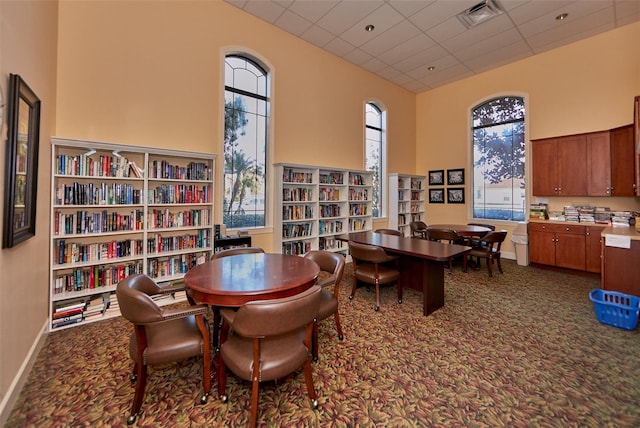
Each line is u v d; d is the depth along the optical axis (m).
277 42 4.59
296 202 4.74
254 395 1.46
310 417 1.61
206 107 3.88
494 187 6.03
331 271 2.57
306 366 1.66
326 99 5.35
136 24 3.34
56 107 2.83
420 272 3.44
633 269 2.92
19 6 1.88
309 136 5.09
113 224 3.04
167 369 2.04
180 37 3.66
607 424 1.56
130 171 3.17
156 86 3.48
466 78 6.38
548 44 4.96
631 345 2.36
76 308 2.70
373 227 6.31
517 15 4.19
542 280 4.21
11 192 1.66
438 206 6.91
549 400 1.75
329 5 4.04
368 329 2.67
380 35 4.77
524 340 2.46
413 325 2.75
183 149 3.68
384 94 6.48
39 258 2.35
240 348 1.61
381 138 6.62
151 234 3.42
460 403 1.72
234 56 4.31
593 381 1.92
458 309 3.13
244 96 4.42
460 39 4.85
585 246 4.36
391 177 6.48
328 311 2.19
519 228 5.19
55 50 2.79
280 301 1.39
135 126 3.33
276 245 4.54
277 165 4.50
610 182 4.27
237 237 3.87
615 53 4.48
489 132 6.11
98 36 3.10
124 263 3.17
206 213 3.71
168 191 3.42
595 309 2.83
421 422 1.58
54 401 1.72
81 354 2.22
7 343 1.68
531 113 5.39
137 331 1.54
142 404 1.70
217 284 1.76
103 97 3.13
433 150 7.00
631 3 3.90
